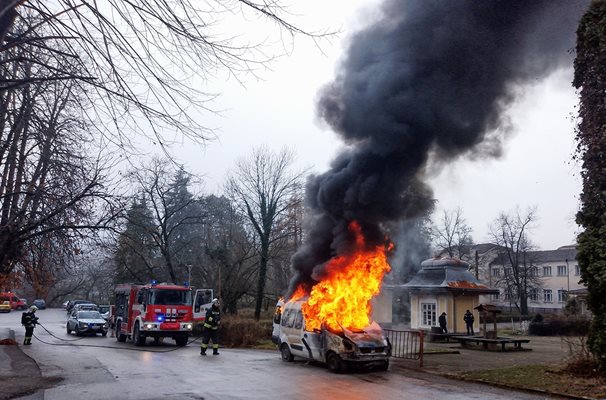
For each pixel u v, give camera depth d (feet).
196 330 87.25
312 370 44.01
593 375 37.99
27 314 68.18
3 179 36.65
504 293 219.82
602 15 40.68
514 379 37.83
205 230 163.22
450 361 50.49
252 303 171.32
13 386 34.04
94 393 32.22
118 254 38.27
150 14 18.78
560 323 96.89
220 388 34.45
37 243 36.22
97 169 34.60
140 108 20.72
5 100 26.96
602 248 38.14
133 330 70.59
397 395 32.37
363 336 42.96
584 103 41.37
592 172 40.24
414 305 90.99
